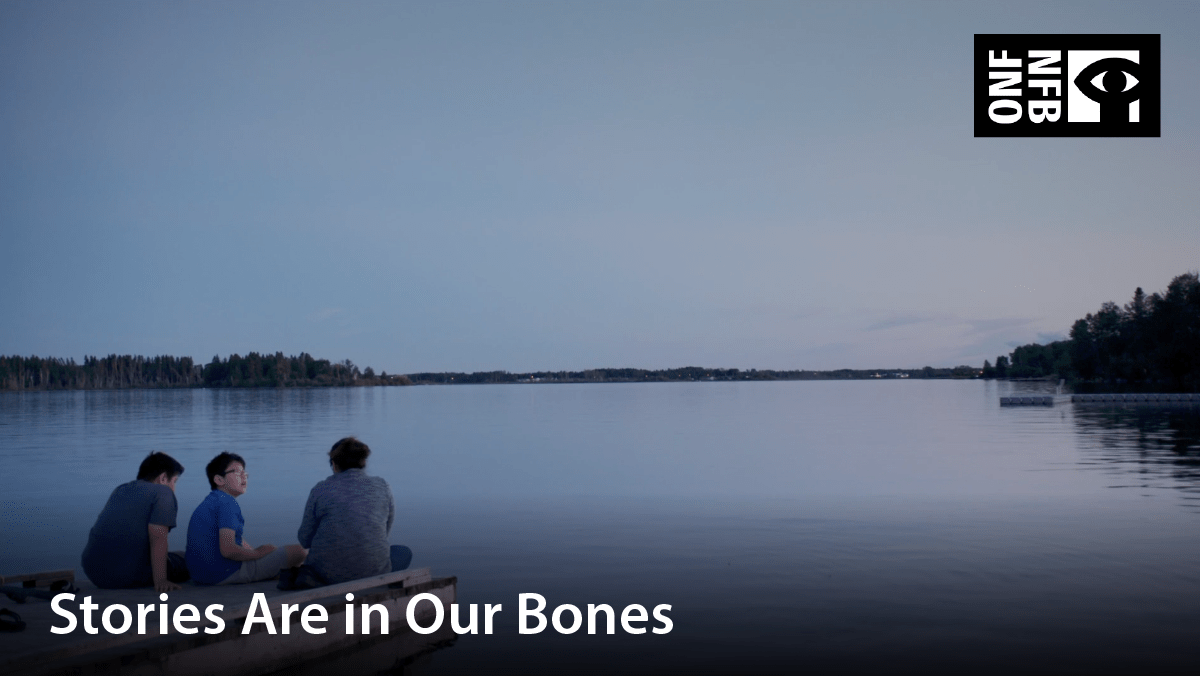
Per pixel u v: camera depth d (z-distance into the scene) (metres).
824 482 17.70
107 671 5.19
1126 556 9.72
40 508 14.90
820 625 6.98
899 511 13.48
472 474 20.14
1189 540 10.70
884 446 27.61
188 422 51.66
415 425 45.97
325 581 7.06
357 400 110.81
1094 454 23.50
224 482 7.36
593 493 16.36
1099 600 7.69
